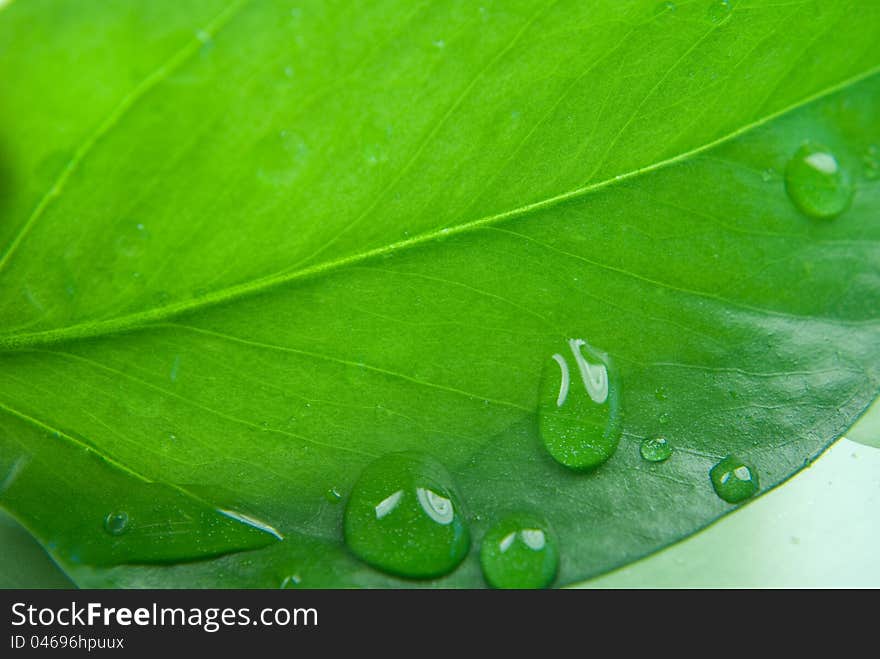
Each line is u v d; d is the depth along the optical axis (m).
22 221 0.16
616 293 0.16
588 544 0.16
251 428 0.16
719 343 0.16
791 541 0.17
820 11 0.16
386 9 0.16
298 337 0.16
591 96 0.16
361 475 0.16
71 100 0.16
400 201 0.16
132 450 0.16
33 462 0.16
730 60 0.16
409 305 0.16
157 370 0.16
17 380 0.16
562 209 0.16
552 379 0.16
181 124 0.16
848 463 0.17
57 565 0.16
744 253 0.16
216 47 0.16
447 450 0.16
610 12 0.16
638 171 0.16
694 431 0.16
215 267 0.16
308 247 0.16
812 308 0.16
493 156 0.16
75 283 0.16
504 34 0.16
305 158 0.16
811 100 0.16
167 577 0.16
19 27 0.15
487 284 0.16
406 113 0.16
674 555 0.17
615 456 0.16
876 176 0.17
